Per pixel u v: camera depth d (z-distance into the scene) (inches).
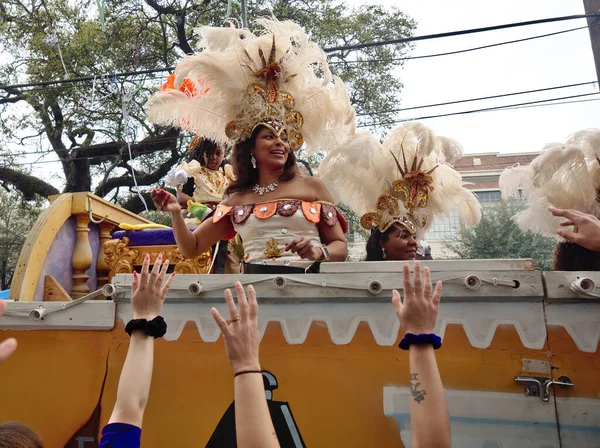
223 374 74.3
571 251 99.1
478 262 69.5
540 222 104.4
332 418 69.8
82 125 588.1
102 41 552.1
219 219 104.3
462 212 119.2
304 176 106.0
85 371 78.1
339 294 71.9
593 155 100.8
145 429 74.2
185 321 76.3
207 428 73.2
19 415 78.2
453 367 68.2
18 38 577.3
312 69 111.5
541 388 66.1
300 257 89.4
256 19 110.2
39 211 691.4
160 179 627.2
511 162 468.8
